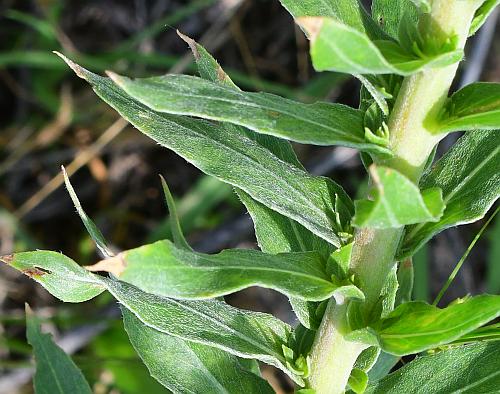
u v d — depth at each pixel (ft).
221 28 2.73
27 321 1.47
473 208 1.20
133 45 2.52
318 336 1.26
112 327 2.16
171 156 2.73
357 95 2.65
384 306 1.31
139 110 1.24
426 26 1.12
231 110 1.11
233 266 1.14
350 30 0.98
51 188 2.50
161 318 1.22
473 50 2.31
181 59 2.43
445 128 1.14
